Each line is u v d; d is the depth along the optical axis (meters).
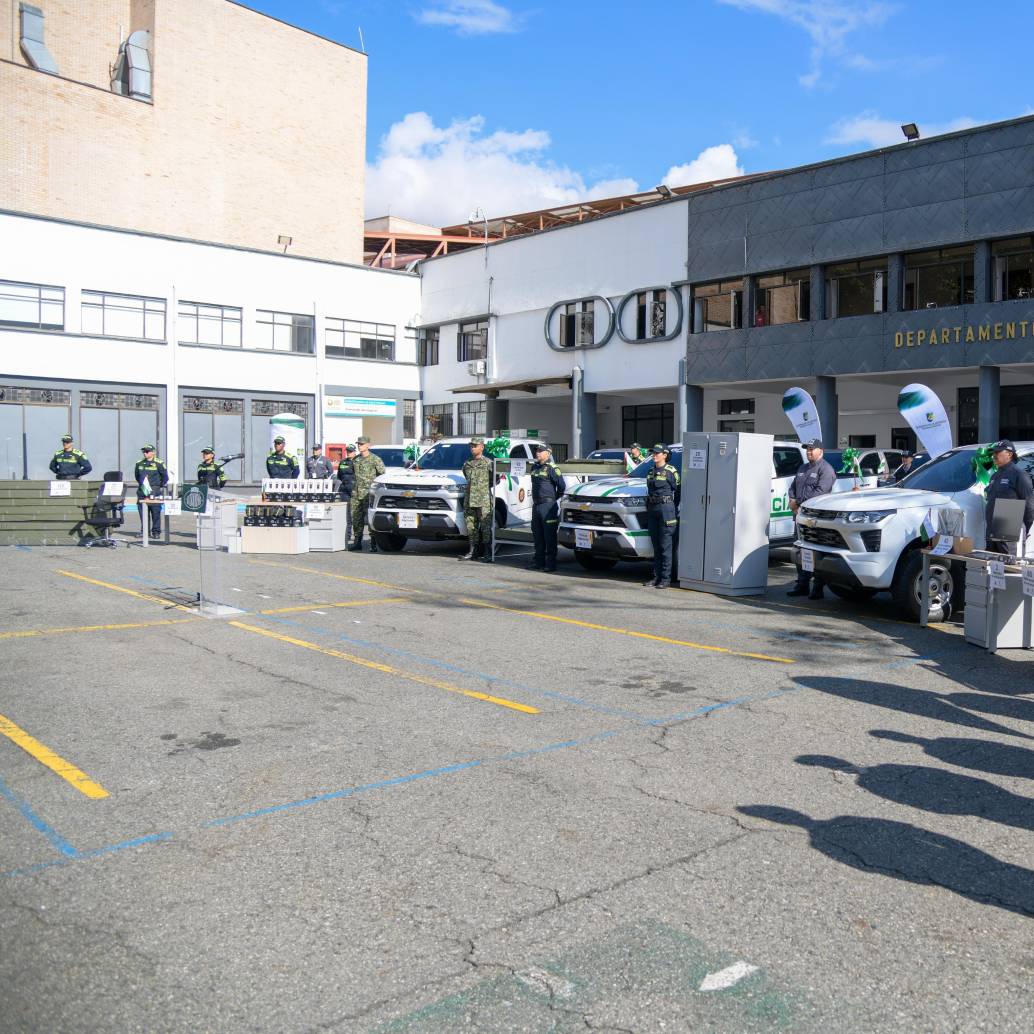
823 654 8.45
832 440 26.91
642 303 31.34
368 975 3.25
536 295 34.78
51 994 3.12
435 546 18.08
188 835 4.40
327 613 10.27
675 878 4.00
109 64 39.38
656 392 33.72
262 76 41.31
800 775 5.27
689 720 6.32
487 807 4.76
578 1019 3.01
